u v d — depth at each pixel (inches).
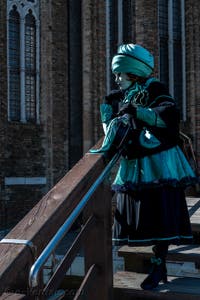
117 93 148.0
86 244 134.1
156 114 129.3
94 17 754.8
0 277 84.4
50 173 728.3
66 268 117.1
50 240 104.3
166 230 131.3
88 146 745.6
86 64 749.9
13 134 697.6
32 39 730.2
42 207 108.0
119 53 139.4
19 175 700.0
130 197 134.6
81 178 121.0
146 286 139.3
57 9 741.9
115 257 255.9
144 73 138.4
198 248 168.1
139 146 134.5
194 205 231.8
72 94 756.6
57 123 740.0
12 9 708.0
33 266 90.6
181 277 157.1
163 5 817.5
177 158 136.6
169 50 819.4
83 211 134.6
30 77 727.1
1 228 669.9
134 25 782.5
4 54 681.6
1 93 677.3
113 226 139.2
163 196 133.2
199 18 823.1
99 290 132.8
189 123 824.9
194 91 821.2
